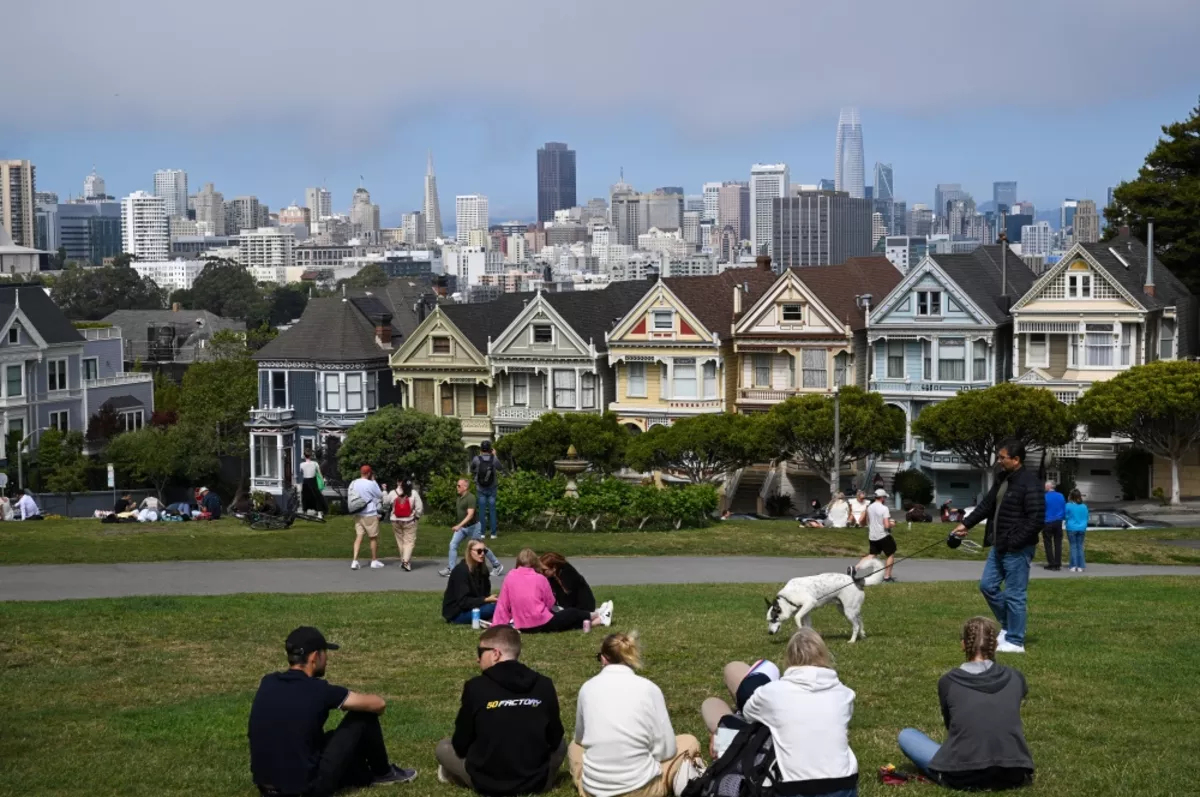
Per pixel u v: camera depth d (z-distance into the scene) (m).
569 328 91.44
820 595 26.98
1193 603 33.25
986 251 91.31
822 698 15.99
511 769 17.47
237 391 114.75
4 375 107.25
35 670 26.22
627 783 16.62
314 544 45.84
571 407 92.38
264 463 101.69
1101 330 81.38
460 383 95.88
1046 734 20.03
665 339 89.19
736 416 81.62
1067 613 31.33
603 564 42.97
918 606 32.88
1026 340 83.62
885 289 94.50
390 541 46.75
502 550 45.09
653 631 28.73
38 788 18.52
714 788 16.06
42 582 38.69
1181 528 58.22
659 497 51.16
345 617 31.41
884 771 17.92
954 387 84.25
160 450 109.06
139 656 27.45
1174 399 73.44
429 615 31.66
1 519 62.34
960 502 84.69
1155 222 105.12
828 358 87.00
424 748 19.88
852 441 79.00
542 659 25.59
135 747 20.44
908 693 22.39
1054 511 41.06
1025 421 75.62
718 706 18.30
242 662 26.81
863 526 54.75
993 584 25.98
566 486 51.44
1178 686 22.83
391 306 108.06
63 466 105.75
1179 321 90.62
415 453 89.69
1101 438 82.06
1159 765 18.47
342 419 99.12
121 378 122.12
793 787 15.66
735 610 32.22
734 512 84.94
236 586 38.00
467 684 17.81
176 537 47.47
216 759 19.73
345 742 17.52
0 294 111.31
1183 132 107.62
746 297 93.69
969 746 17.42
